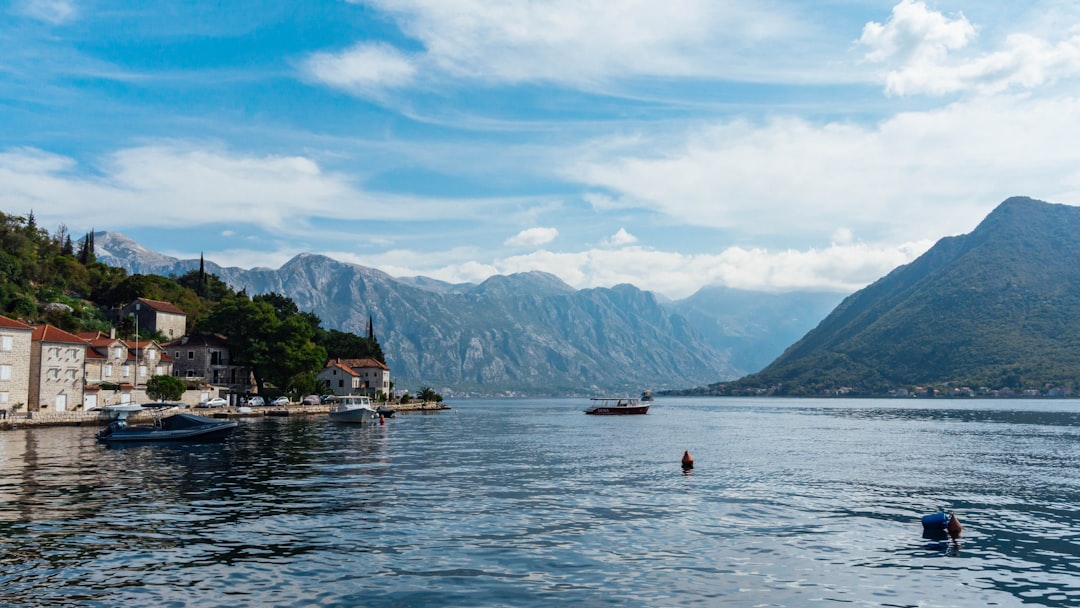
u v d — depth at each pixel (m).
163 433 73.56
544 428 119.12
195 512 35.03
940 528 32.72
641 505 38.50
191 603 21.42
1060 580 25.03
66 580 23.47
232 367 155.50
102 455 61.03
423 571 25.03
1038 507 38.94
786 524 33.75
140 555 26.61
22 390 96.69
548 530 31.78
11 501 37.69
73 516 33.72
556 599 22.31
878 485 46.97
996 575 25.58
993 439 92.25
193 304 191.00
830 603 22.42
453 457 63.75
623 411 190.00
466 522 33.31
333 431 98.81
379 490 42.81
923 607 22.20
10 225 168.12
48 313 134.12
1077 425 127.50
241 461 57.94
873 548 29.30
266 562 25.88
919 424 134.25
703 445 80.69
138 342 131.25
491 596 22.48
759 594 23.16
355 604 21.55
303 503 37.94
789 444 82.69
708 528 32.66
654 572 25.38
